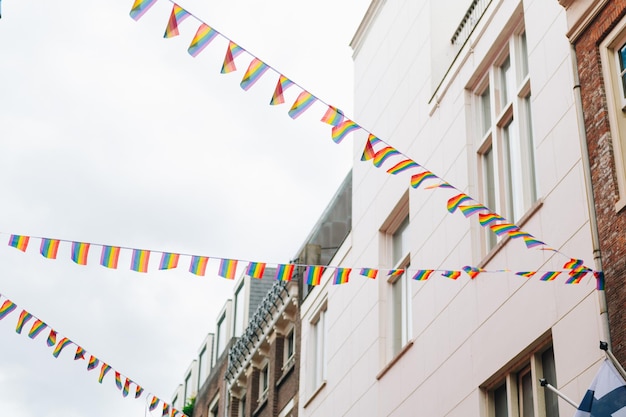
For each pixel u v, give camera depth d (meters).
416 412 17.03
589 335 12.41
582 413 10.75
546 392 13.52
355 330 20.98
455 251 16.69
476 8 19.41
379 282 20.03
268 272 39.31
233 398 33.34
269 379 29.19
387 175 20.66
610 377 10.75
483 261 15.52
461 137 17.31
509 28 16.38
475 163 16.92
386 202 20.42
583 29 13.32
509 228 11.55
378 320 19.66
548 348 13.69
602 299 11.95
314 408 23.03
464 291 16.06
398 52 21.36
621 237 11.80
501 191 15.88
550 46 14.69
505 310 14.66
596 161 12.59
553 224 13.79
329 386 22.12
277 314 28.66
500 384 14.77
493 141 16.34
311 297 25.55
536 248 13.16
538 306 13.77
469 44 17.56
